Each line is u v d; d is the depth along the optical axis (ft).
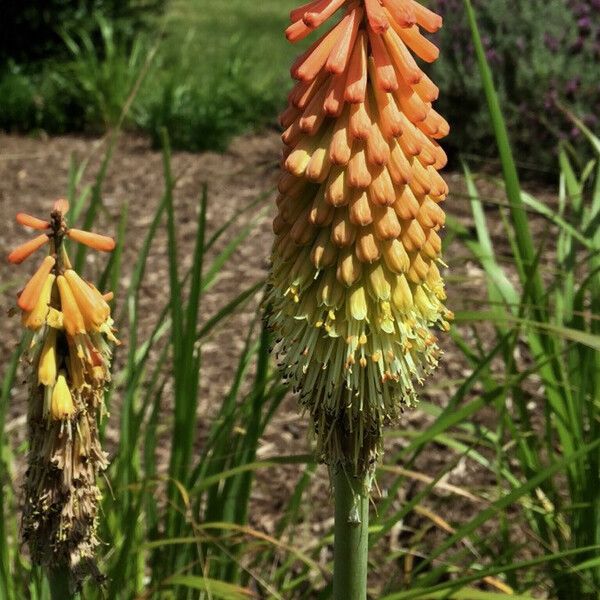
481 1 4.00
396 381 0.91
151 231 1.42
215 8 7.61
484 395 1.22
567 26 3.84
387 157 0.83
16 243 3.43
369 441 0.92
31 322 0.85
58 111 4.75
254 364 2.52
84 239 0.87
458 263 2.92
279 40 6.42
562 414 1.41
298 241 0.88
